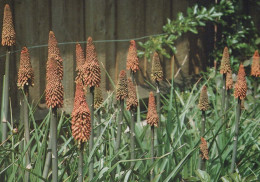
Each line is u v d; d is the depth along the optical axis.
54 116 3.46
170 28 8.25
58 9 7.00
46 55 6.92
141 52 8.00
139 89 8.12
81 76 4.11
